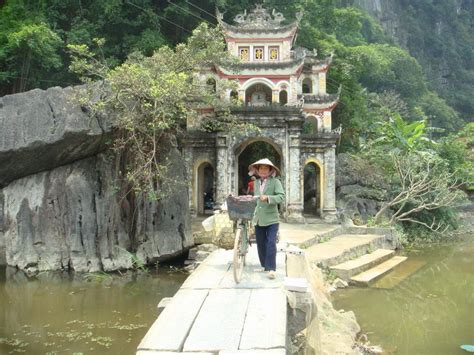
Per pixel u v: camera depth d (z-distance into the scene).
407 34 91.12
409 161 27.58
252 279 8.31
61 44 26.83
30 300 12.87
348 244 19.84
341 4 66.81
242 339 5.66
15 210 16.11
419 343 11.40
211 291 7.62
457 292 16.41
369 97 49.47
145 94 15.63
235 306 6.86
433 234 29.45
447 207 31.05
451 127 70.25
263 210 8.55
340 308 13.81
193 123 24.11
